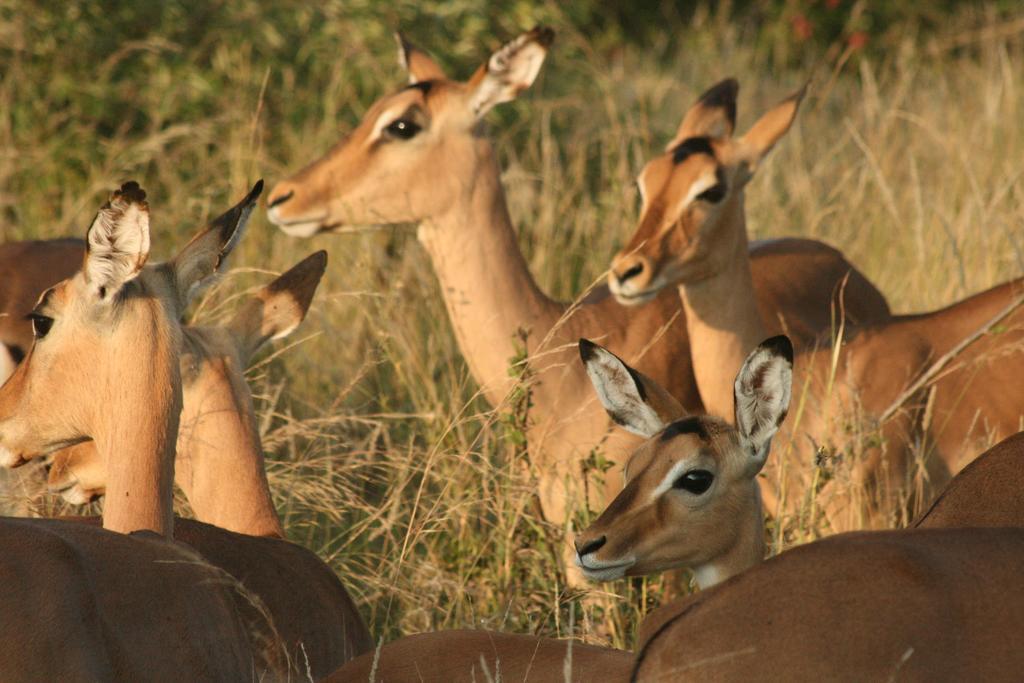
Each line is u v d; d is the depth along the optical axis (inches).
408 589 384.8
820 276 510.6
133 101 647.8
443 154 452.1
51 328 289.6
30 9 631.2
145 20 665.0
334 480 433.7
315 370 513.3
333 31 682.8
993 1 1088.2
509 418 406.0
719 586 217.2
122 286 281.9
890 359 436.8
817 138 791.1
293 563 310.7
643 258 413.7
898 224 610.9
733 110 447.5
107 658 230.5
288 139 667.4
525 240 618.5
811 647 205.6
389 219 457.4
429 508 416.5
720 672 207.8
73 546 233.5
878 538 218.8
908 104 855.1
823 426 423.5
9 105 623.8
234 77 669.9
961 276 519.2
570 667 239.6
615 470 420.8
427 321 540.4
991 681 202.1
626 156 711.1
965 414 430.0
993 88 832.9
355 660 268.5
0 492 365.1
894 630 204.8
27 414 293.3
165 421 286.2
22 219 597.9
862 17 1054.4
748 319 433.1
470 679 255.3
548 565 383.9
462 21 715.4
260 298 344.8
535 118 727.1
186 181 630.5
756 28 1091.3
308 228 458.6
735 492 292.8
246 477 323.6
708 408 438.6
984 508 269.7
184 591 252.8
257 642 283.4
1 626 219.5
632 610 376.8
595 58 862.5
